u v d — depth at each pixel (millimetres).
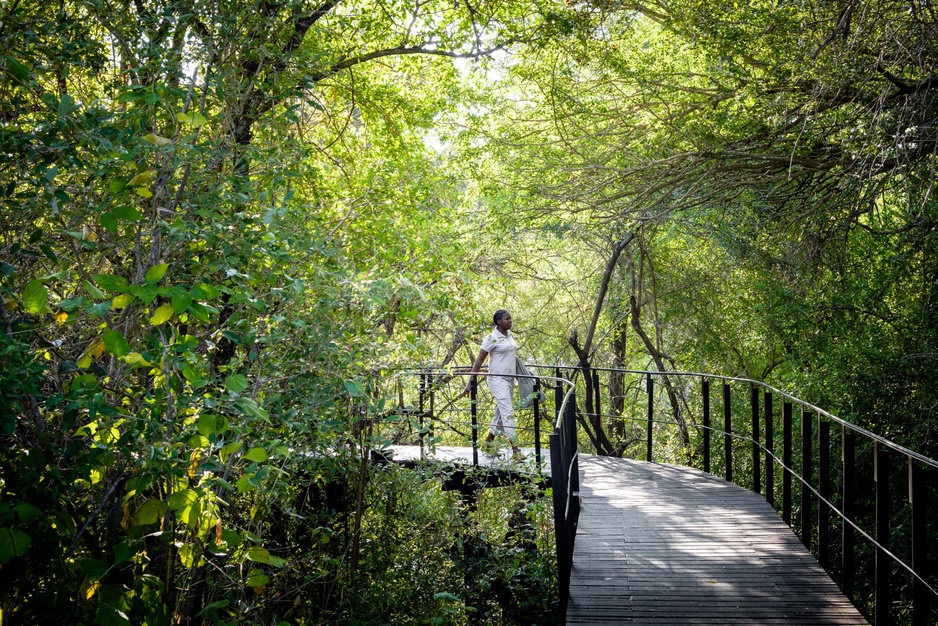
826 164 11523
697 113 12750
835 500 12000
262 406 4230
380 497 7094
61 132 3635
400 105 9828
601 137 13930
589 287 21438
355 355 4871
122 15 4512
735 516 7020
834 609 4816
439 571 7133
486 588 7203
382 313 5500
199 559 3824
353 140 9336
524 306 21094
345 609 6312
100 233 4301
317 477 6160
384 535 6953
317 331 4527
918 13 8797
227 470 4141
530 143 14062
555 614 7031
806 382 12883
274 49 5227
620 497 7883
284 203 4887
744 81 11023
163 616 3303
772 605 4891
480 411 14445
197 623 4531
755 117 11133
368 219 7359
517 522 8156
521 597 7512
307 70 5770
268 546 5852
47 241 3758
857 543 11383
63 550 3348
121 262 4562
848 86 9867
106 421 3424
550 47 11047
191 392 3744
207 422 3352
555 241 18875
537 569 7383
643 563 5762
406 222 8211
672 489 8203
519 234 17375
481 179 14047
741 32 10211
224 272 4312
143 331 4164
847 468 5352
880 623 4668
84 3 4102
